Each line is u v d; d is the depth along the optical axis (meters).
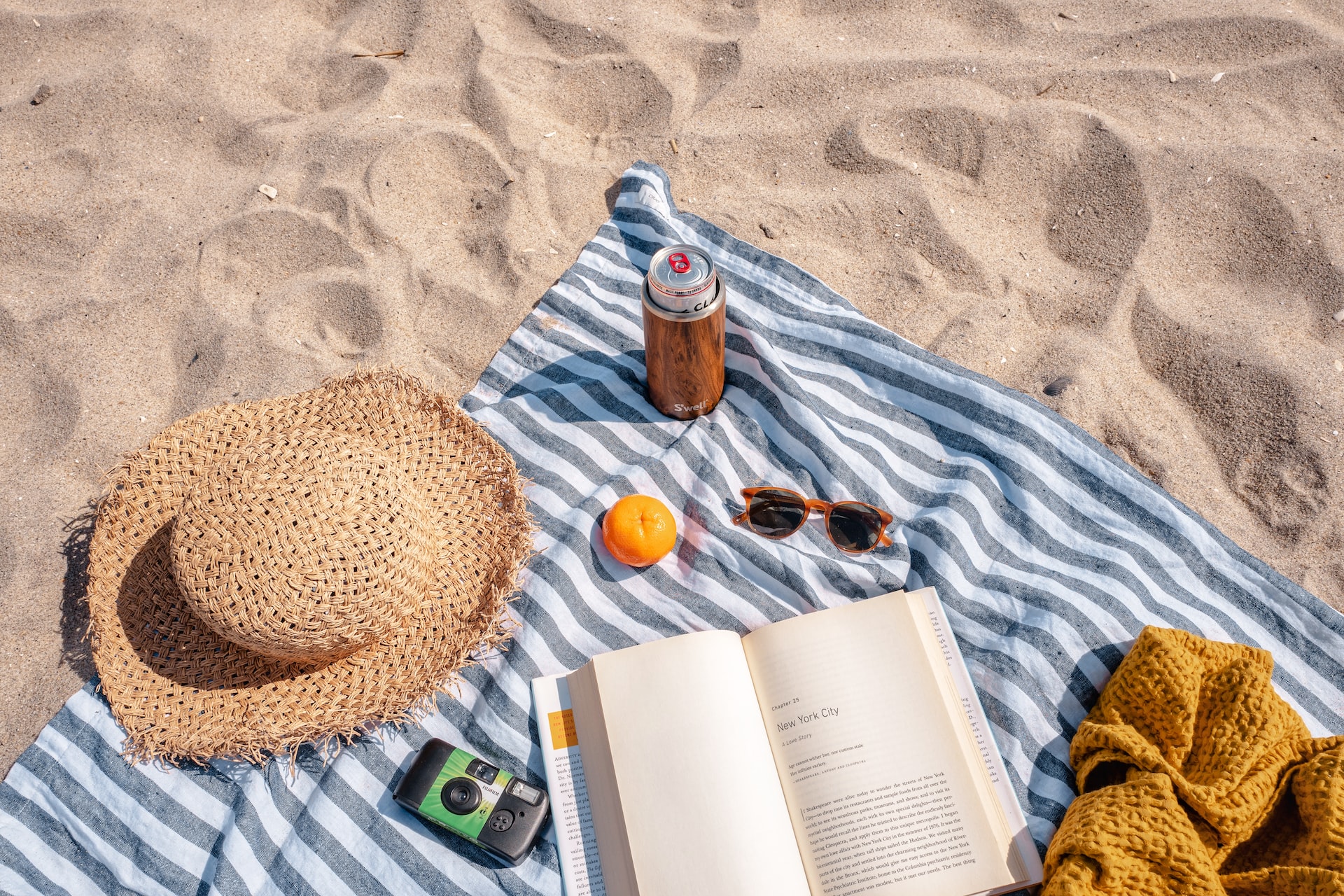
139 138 2.39
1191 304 2.15
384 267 2.22
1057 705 1.61
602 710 1.53
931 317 2.18
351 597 1.34
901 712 1.53
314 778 1.58
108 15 2.54
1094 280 2.22
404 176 2.34
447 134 2.39
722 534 1.80
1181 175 2.30
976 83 2.48
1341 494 1.91
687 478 1.86
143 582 1.53
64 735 1.58
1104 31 2.57
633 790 1.47
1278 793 1.41
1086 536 1.81
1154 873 1.34
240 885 1.49
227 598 1.31
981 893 1.41
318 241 2.25
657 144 2.43
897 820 1.45
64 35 2.52
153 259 2.21
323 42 2.57
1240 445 2.00
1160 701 1.49
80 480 1.94
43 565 1.83
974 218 2.31
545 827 1.54
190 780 1.57
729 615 1.73
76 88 2.41
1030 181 2.35
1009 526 1.83
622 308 2.12
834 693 1.54
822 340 2.05
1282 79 2.44
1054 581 1.74
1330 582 1.84
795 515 1.81
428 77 2.50
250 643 1.34
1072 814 1.43
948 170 2.39
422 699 1.59
